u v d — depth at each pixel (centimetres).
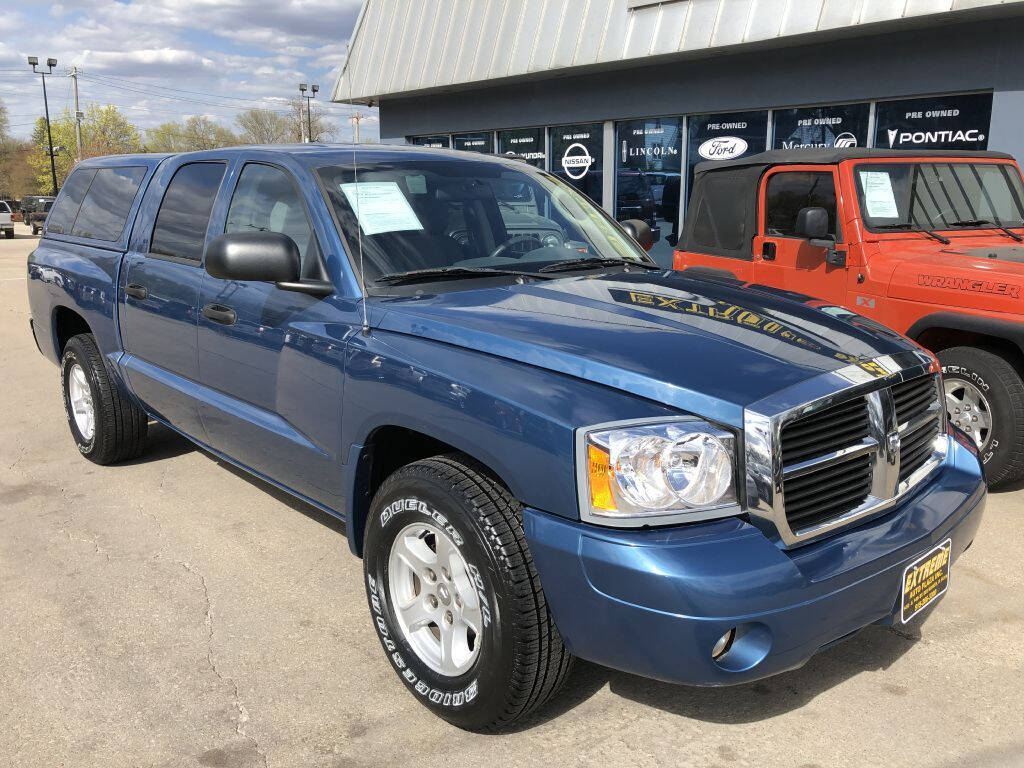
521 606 246
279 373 344
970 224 580
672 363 247
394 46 1612
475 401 256
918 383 285
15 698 296
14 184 9831
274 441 356
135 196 484
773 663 230
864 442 256
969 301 475
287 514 460
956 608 353
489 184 383
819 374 249
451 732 278
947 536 270
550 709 289
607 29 1206
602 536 229
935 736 273
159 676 310
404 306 303
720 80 1149
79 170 575
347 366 305
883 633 335
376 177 357
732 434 232
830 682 304
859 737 273
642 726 280
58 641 333
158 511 464
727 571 221
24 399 724
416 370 277
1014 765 258
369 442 306
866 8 925
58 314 553
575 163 1396
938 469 294
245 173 392
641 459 227
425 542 287
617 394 240
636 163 1302
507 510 253
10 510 467
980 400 476
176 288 416
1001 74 893
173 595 370
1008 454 462
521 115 1455
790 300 324
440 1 1516
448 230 353
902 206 556
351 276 320
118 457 531
